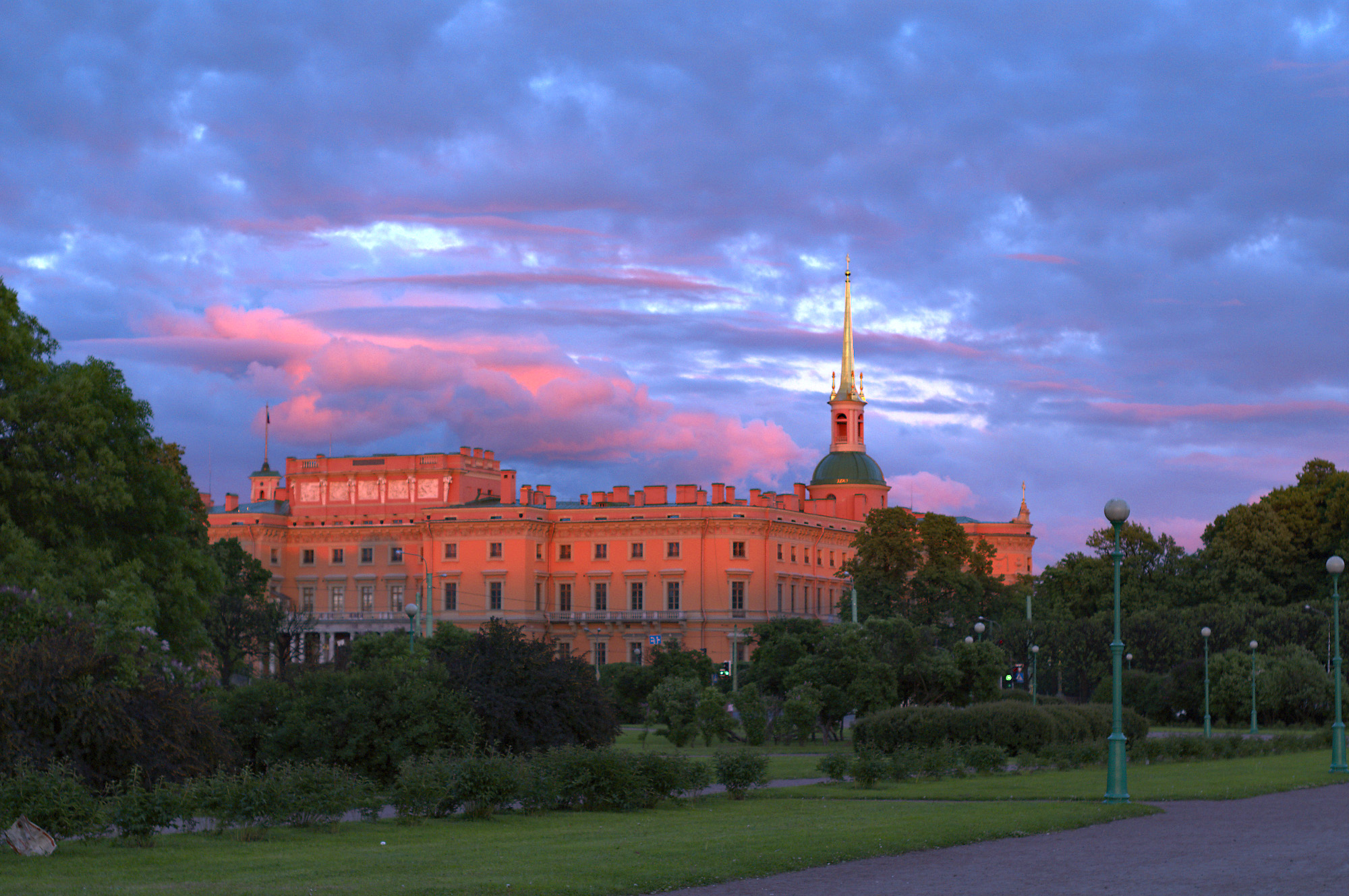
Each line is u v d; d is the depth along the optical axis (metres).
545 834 33.47
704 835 31.94
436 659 51.94
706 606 172.75
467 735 46.50
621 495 186.38
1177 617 135.75
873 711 88.94
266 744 46.19
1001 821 33.94
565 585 179.62
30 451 59.31
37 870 26.69
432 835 33.75
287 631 152.38
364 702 46.62
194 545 92.19
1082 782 49.47
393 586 181.75
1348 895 22.91
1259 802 40.88
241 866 27.16
